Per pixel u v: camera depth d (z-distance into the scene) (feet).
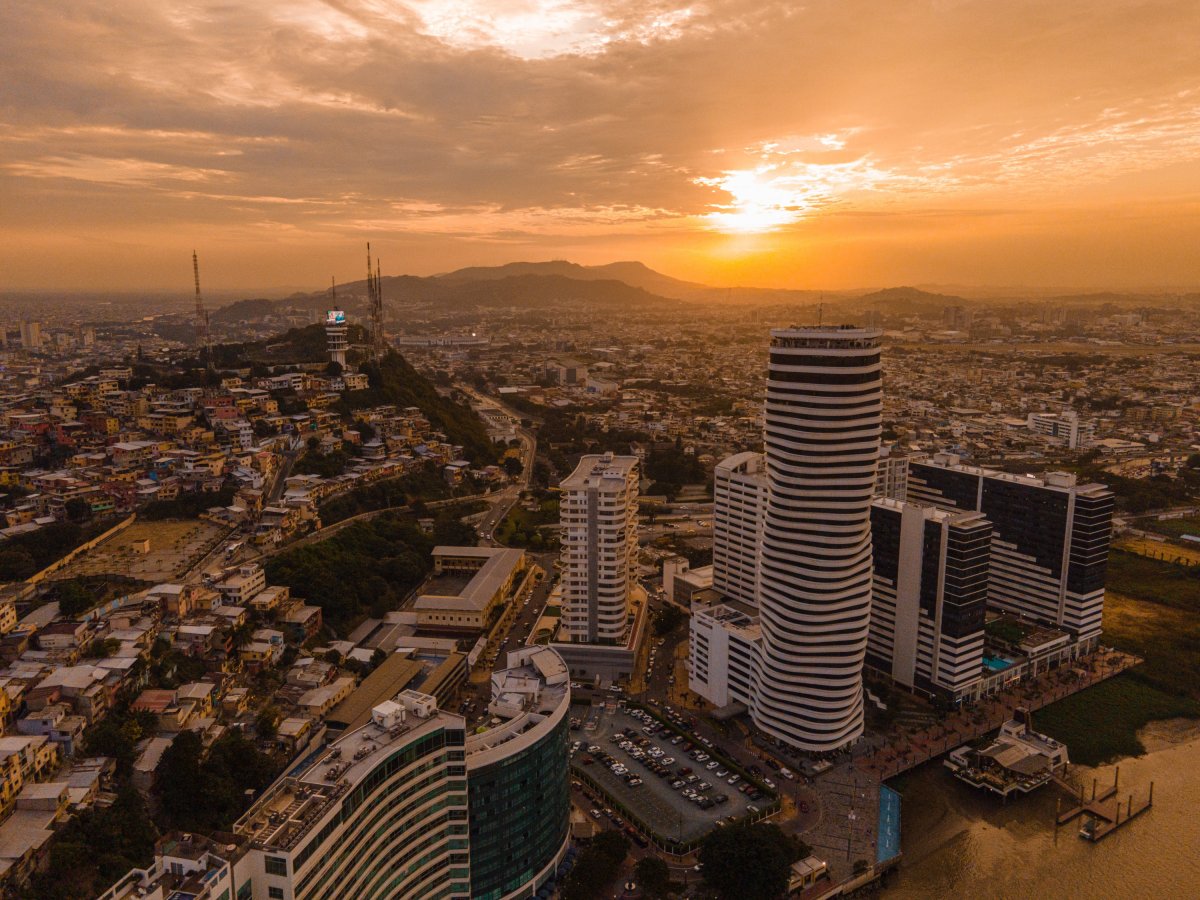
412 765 582.76
